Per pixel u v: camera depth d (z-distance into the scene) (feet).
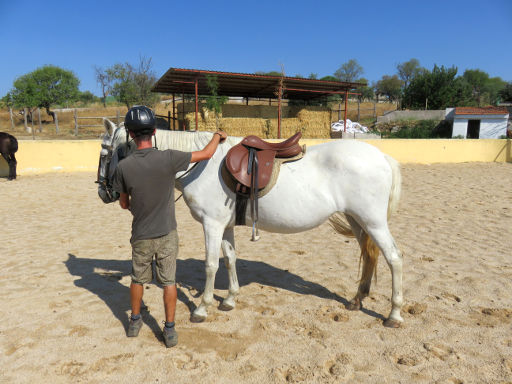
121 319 10.25
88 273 13.61
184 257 15.65
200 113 57.11
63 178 36.04
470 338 9.17
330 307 11.02
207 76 50.80
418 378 7.65
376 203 9.57
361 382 7.54
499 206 24.77
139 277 8.95
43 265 14.34
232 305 10.87
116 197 10.61
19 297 11.48
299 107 65.16
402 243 17.10
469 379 7.62
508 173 40.78
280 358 8.39
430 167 45.98
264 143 9.88
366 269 10.70
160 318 10.35
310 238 18.35
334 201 9.78
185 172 10.08
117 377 7.70
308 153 10.25
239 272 13.97
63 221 21.40
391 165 10.00
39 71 107.45
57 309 10.75
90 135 76.54
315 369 7.95
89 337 9.25
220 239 10.07
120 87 91.56
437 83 109.50
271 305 11.17
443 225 20.20
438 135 86.17
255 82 55.98
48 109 106.93
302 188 9.68
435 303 11.09
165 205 8.55
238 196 9.66
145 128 8.34
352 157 9.62
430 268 13.91
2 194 28.76
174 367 8.04
